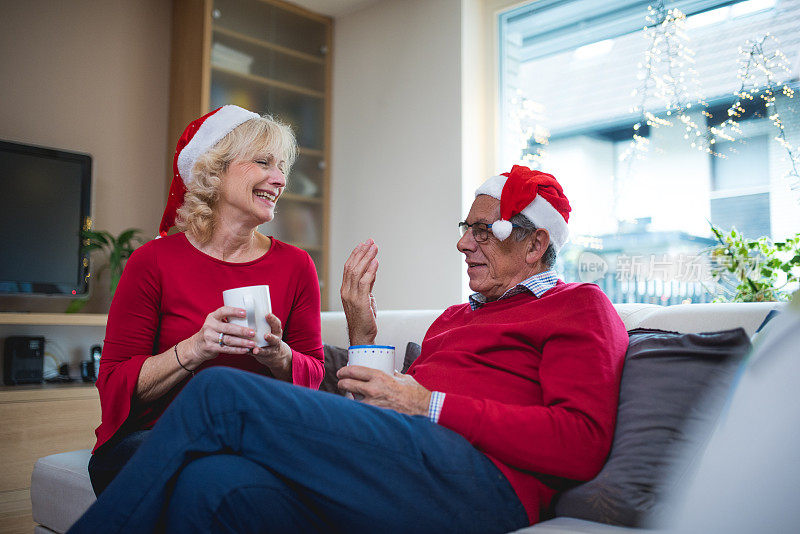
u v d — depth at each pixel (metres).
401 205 3.57
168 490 0.91
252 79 3.64
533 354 1.23
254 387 0.95
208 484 0.89
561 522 0.99
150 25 3.66
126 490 0.90
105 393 1.35
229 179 1.53
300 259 1.63
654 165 2.90
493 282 1.41
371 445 0.96
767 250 2.28
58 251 3.10
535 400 1.19
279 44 3.79
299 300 1.62
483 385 1.21
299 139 3.84
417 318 2.00
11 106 3.19
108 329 1.45
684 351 1.09
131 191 3.53
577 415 1.07
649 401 1.05
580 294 1.21
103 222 3.42
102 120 3.46
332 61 4.02
